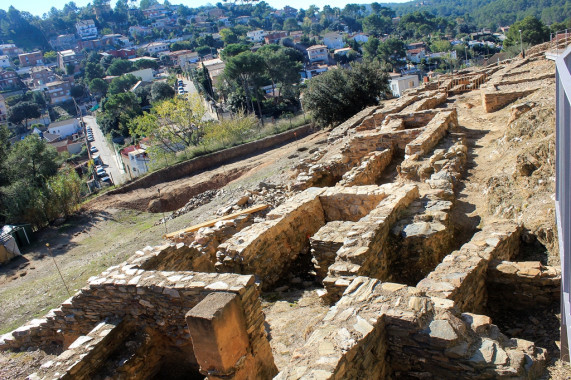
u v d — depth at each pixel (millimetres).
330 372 4629
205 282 6965
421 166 12375
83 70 144500
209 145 37625
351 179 12391
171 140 44812
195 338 5734
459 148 12867
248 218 13211
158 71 136500
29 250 23297
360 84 33719
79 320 8641
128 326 8016
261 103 66875
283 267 9891
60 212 27438
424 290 6113
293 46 136125
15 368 8711
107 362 7504
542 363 4941
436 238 8117
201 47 146125
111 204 29078
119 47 184750
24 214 25859
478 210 9953
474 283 6512
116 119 77562
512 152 11781
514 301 6750
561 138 4707
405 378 5508
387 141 15164
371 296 5891
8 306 15805
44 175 34844
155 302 7578
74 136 90062
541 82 18500
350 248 7734
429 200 9672
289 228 10234
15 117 98375
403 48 117062
